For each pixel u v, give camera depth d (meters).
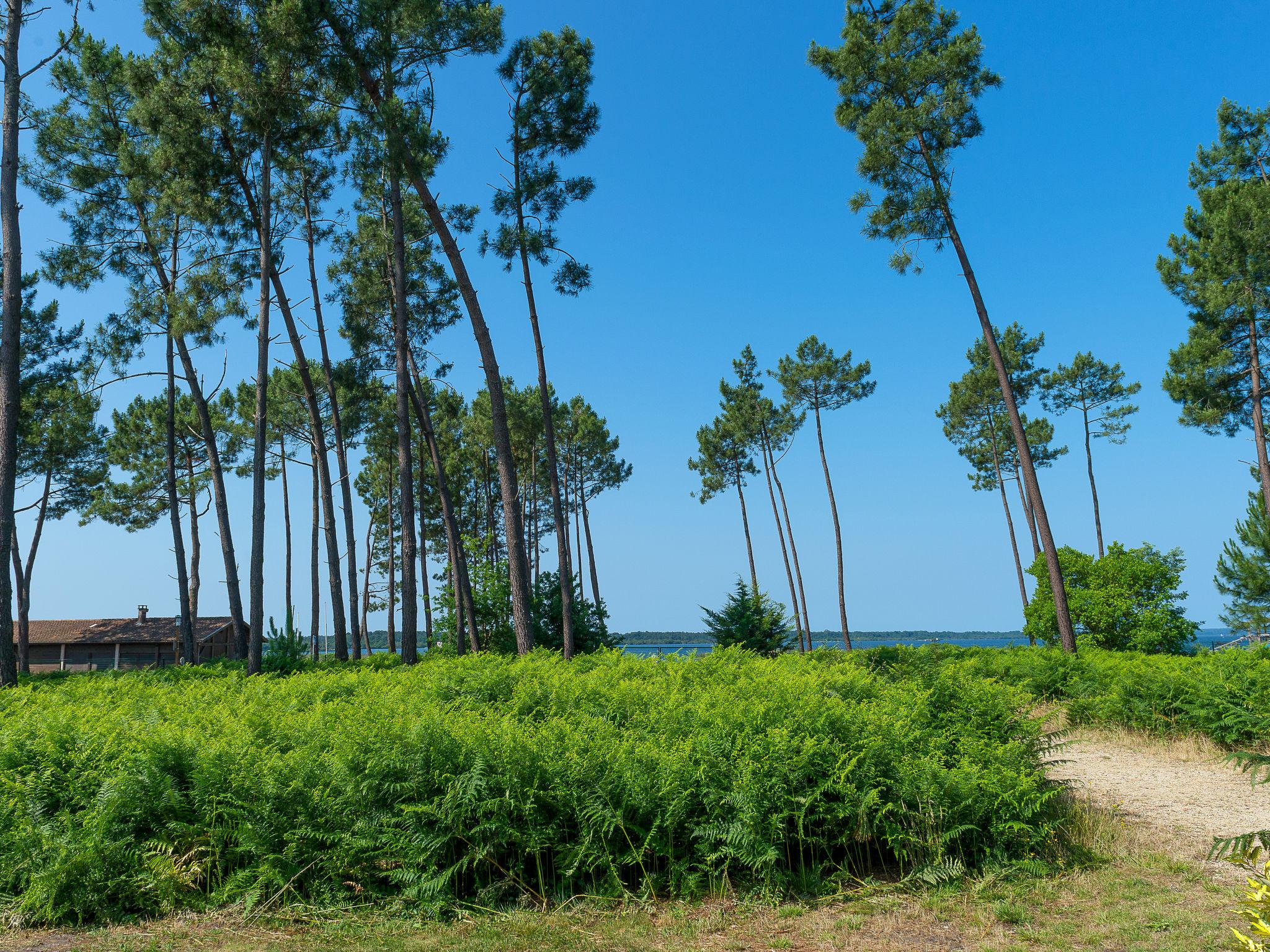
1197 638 20.91
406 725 6.04
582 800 5.49
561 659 12.85
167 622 44.91
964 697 7.46
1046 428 38.91
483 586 23.97
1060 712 12.88
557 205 19.78
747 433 41.31
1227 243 24.88
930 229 19.42
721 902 5.30
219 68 16.80
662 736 6.30
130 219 22.66
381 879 5.34
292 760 5.67
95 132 22.12
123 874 5.29
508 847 5.44
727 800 5.57
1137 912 4.98
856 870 5.79
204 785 5.59
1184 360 27.27
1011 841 5.99
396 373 19.41
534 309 19.56
